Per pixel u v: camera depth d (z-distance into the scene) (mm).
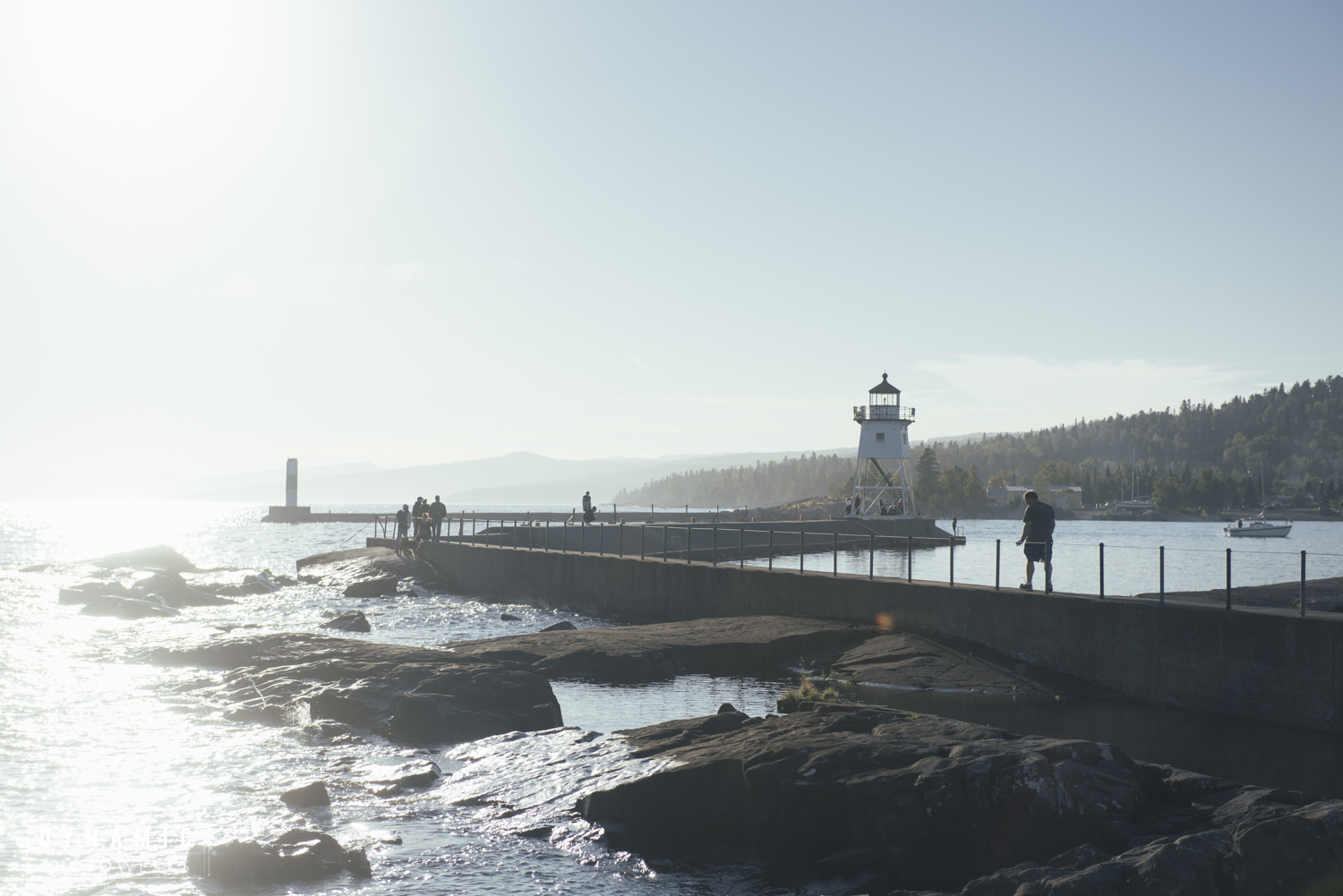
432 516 53062
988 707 16656
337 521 179875
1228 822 8109
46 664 21250
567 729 13945
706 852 9734
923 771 9000
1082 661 18438
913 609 22109
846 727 10984
